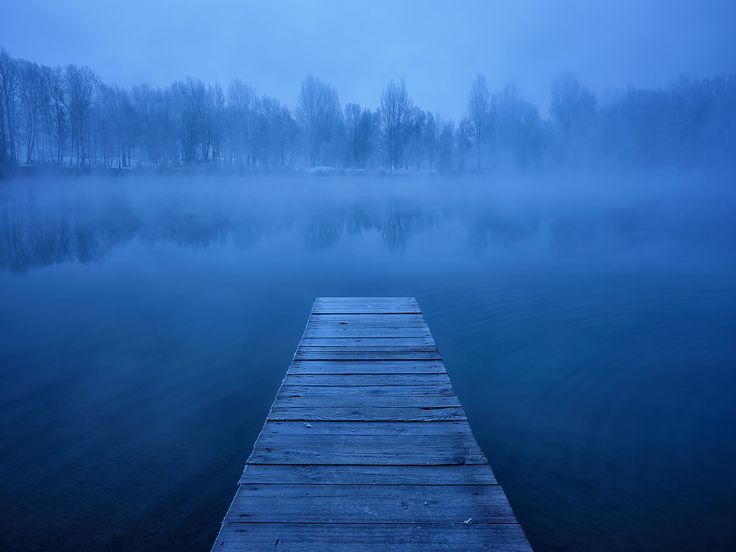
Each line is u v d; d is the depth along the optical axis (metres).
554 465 4.18
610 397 5.43
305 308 8.98
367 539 2.47
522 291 10.13
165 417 4.97
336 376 4.63
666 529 3.45
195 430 4.73
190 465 4.17
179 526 3.48
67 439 4.56
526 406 5.23
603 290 10.16
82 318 8.33
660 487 3.89
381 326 6.31
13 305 9.15
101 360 6.46
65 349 6.86
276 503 2.74
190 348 6.92
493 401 5.34
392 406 3.98
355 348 5.44
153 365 6.30
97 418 4.95
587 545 3.31
